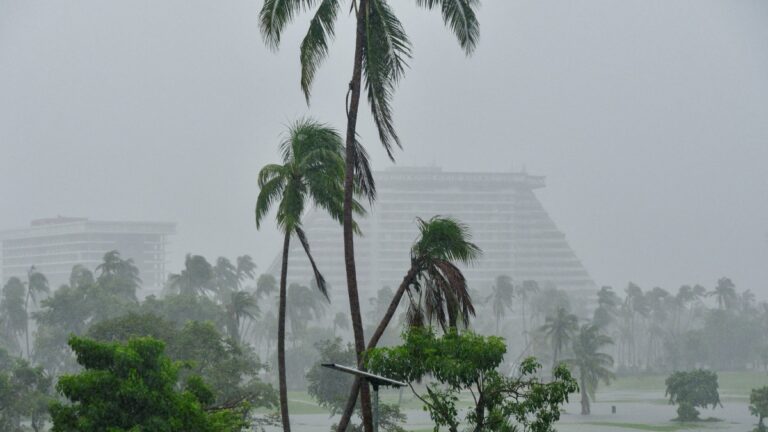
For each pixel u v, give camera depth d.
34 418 95.44
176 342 84.88
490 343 33.25
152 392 36.16
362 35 33.94
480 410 34.00
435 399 33.94
